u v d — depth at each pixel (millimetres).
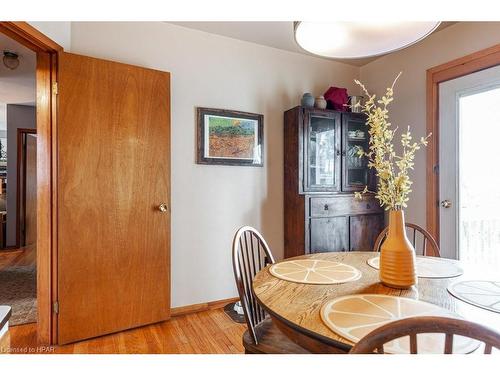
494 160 2119
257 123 2668
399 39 1282
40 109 1885
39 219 1885
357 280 1147
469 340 723
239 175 2615
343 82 3113
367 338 595
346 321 811
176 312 2352
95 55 2092
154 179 2162
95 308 1957
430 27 1179
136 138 2092
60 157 1846
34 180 5039
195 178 2428
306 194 2551
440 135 2438
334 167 2670
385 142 1150
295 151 2621
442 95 2424
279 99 2793
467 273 1240
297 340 852
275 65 2775
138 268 2104
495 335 527
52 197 1868
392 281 1061
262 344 1173
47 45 1791
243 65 2627
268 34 2512
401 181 1091
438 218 2451
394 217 1092
